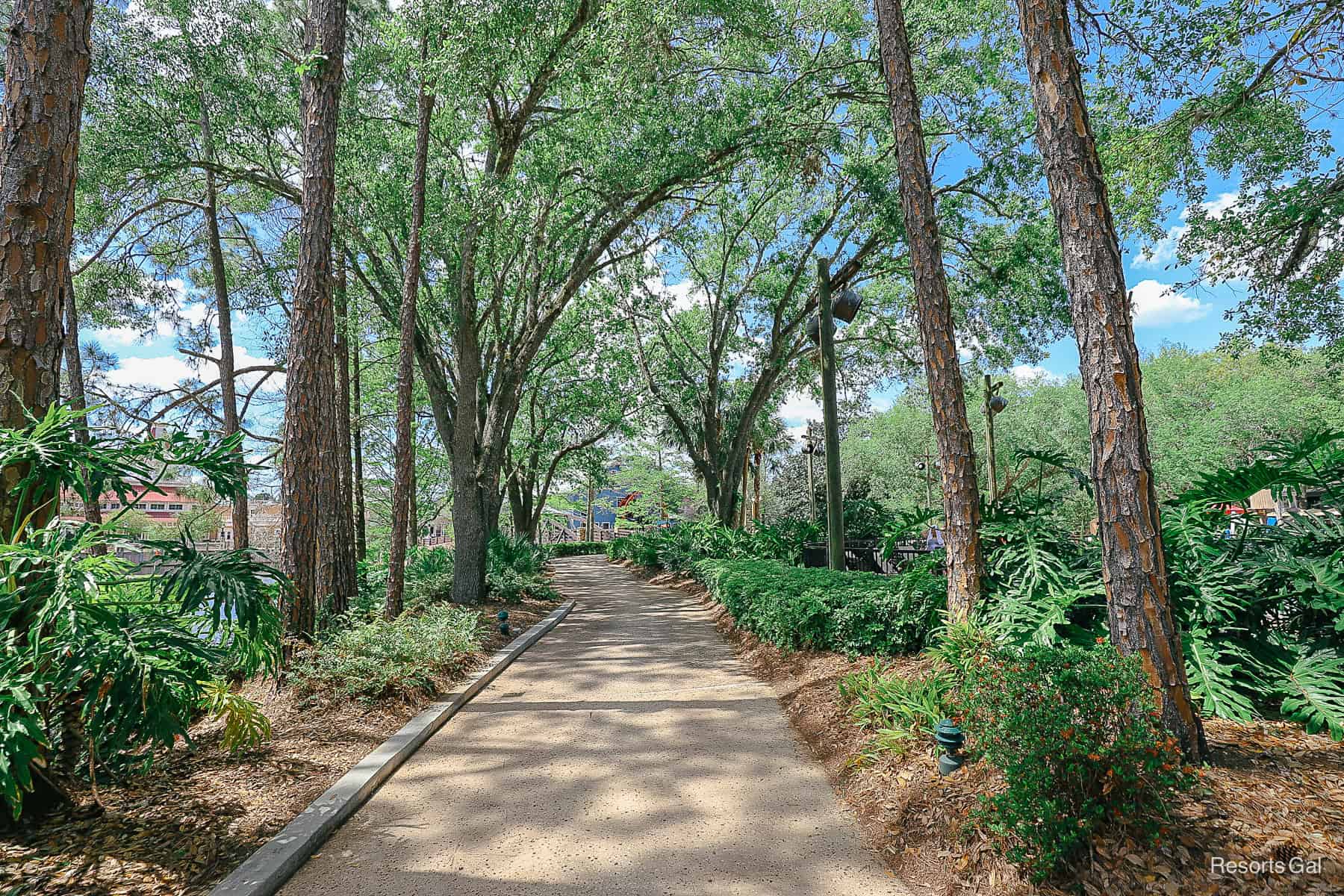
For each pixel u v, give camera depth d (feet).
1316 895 8.95
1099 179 13.74
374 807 14.55
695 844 12.74
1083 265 13.57
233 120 40.81
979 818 11.19
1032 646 11.84
